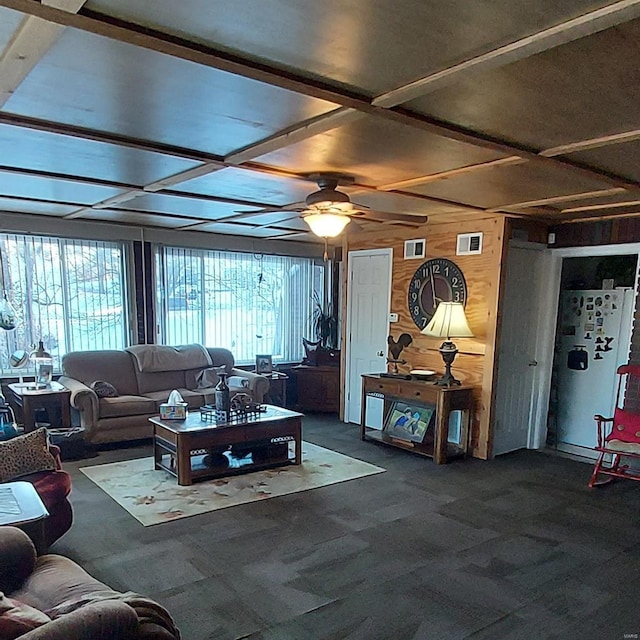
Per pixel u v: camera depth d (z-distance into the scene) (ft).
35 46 5.36
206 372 19.20
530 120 7.38
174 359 19.04
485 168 9.89
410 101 6.75
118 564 9.16
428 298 17.53
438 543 10.15
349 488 13.07
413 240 18.02
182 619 7.58
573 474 14.61
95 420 15.83
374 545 10.01
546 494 12.97
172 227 19.49
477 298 16.11
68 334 18.10
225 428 13.44
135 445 16.67
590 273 18.72
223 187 12.21
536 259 16.98
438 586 8.59
